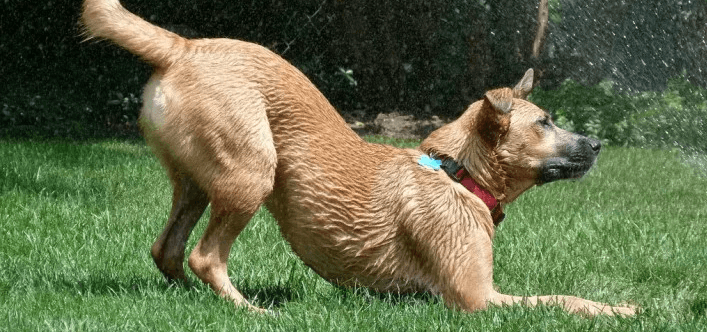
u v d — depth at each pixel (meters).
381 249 5.55
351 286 5.73
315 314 5.34
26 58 20.03
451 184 5.54
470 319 5.16
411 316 5.29
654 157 17.23
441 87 23.16
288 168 5.51
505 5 22.94
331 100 22.52
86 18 5.50
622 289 6.58
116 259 6.84
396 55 22.80
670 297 6.24
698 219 10.27
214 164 5.39
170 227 5.90
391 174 5.61
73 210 8.82
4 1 19.80
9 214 8.39
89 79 19.95
